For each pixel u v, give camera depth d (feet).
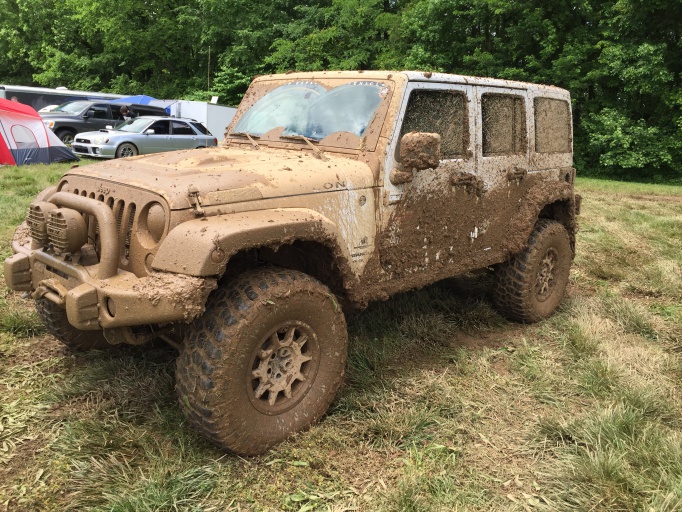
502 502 8.53
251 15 87.20
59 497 8.14
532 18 64.08
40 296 9.62
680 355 14.11
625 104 69.21
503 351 14.07
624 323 16.02
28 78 120.06
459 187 13.20
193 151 11.75
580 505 8.39
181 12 94.22
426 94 12.26
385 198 11.46
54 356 12.39
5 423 9.80
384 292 11.77
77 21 101.76
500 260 14.89
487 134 14.07
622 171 68.64
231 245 8.32
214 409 8.42
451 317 15.89
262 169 10.13
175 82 96.99
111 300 8.42
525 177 15.39
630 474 8.93
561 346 14.40
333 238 9.85
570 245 17.60
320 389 10.02
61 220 8.94
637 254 23.04
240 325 8.50
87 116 60.90
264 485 8.60
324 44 78.54
